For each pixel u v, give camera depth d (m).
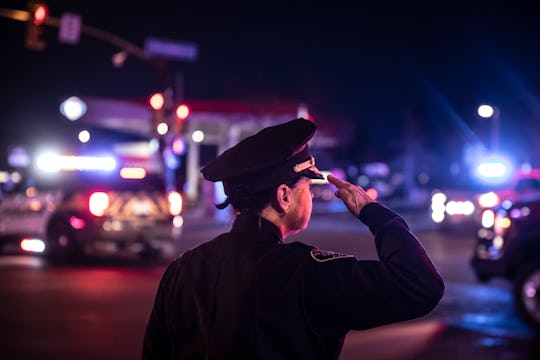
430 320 9.08
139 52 24.12
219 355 2.00
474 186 22.20
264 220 2.12
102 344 7.71
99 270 13.92
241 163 2.08
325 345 2.00
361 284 1.96
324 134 33.00
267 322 1.98
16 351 7.38
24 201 15.79
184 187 36.19
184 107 24.81
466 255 16.75
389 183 75.44
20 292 11.04
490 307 9.95
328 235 23.89
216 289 2.06
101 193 15.03
